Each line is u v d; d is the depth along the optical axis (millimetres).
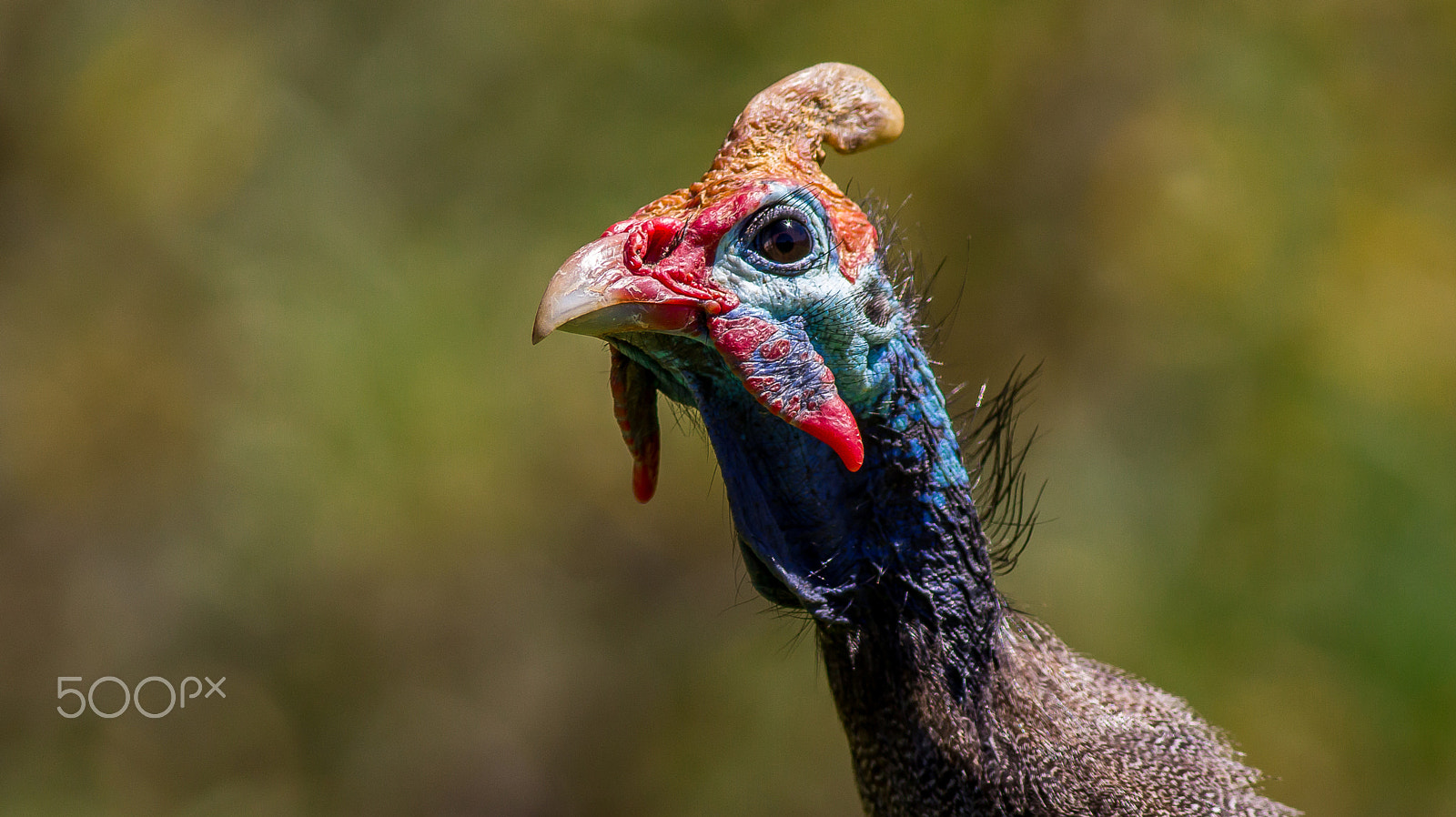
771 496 7910
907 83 21312
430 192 23766
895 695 7867
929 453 7855
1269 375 21047
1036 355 21422
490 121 23703
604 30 23406
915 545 7848
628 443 8234
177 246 23469
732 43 22656
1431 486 20375
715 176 7754
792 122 7992
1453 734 19594
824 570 7891
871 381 7656
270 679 23859
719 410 7848
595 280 7336
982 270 21328
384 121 24078
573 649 23359
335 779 23828
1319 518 20578
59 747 24000
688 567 23078
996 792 7727
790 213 7477
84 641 24000
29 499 23812
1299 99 21594
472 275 22594
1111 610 20156
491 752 23750
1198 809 8008
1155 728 8375
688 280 7422
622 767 23141
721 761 22703
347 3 24578
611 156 22953
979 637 7898
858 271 7590
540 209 23094
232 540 22688
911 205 21156
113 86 23938
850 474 7844
